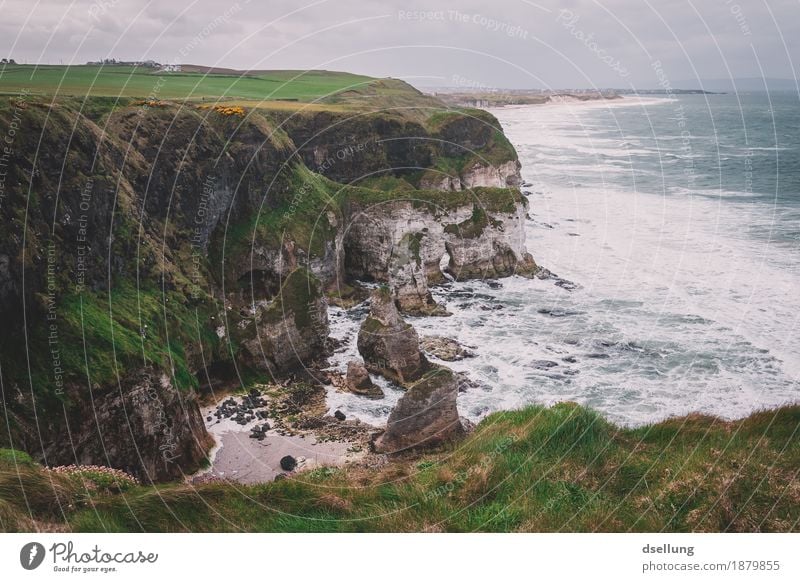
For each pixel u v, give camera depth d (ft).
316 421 103.81
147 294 108.27
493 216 175.83
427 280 173.37
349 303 159.02
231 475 89.35
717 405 110.01
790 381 118.32
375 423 104.47
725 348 131.95
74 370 83.87
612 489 50.31
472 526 45.62
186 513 46.75
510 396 113.39
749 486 47.44
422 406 86.63
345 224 174.91
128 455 85.10
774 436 55.16
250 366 118.93
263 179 157.89
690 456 52.01
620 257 191.72
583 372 123.03
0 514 42.73
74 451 79.77
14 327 81.87
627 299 160.35
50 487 47.67
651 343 134.92
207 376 113.19
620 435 58.85
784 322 144.36
